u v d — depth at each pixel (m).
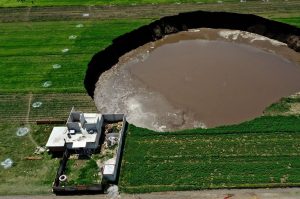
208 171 36.75
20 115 44.53
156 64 52.97
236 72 50.31
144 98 47.22
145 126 43.22
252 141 39.59
